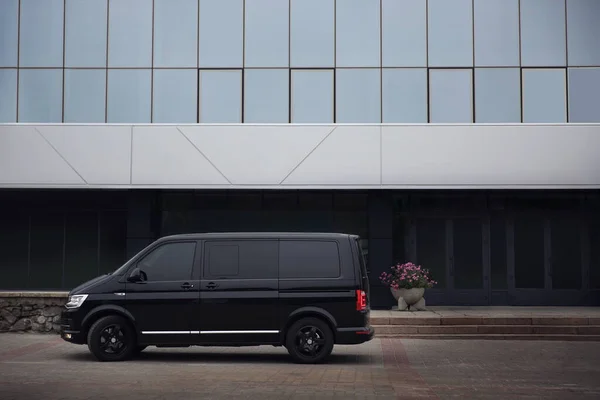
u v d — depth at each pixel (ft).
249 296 43.78
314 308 43.60
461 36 79.61
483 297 81.05
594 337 58.95
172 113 79.97
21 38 80.59
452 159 77.41
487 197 81.66
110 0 80.69
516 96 79.15
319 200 82.28
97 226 85.51
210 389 33.76
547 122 78.79
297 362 43.80
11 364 42.63
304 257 44.21
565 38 79.15
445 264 81.51
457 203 81.76
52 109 80.18
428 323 62.23
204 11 80.48
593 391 34.04
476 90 79.30
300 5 80.23
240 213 82.58
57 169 78.23
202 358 46.39
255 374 39.01
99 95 80.12
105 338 43.93
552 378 38.34
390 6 79.97
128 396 31.71
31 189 80.94
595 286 80.89
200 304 43.78
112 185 78.02
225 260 44.27
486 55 79.46
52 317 57.77
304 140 77.97
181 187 77.97
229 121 79.87
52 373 38.99
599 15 78.95
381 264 78.69
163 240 44.86
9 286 85.66
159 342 43.78
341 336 43.42
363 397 31.81
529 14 79.41
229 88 80.12
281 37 80.18
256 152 77.97
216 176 77.92
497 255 81.35
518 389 34.50
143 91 80.12
